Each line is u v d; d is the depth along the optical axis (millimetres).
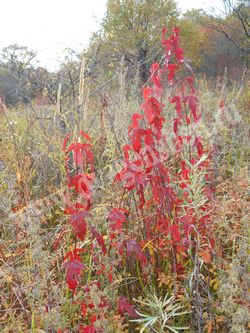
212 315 2076
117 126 3318
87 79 4590
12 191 2873
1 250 2607
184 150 2959
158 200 2459
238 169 3471
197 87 6258
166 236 2537
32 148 4191
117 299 2215
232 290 1975
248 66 14031
